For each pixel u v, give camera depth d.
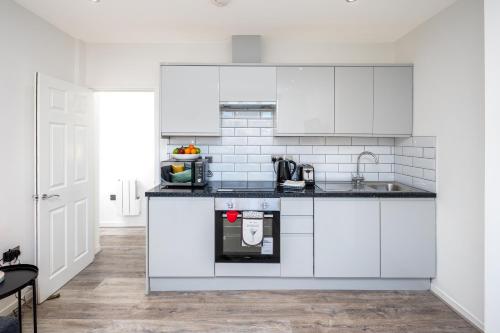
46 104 2.76
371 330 2.35
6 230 2.49
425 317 2.52
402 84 3.26
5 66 2.48
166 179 3.14
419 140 3.13
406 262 2.90
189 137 3.61
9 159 2.52
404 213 2.89
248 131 3.62
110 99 5.32
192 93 3.24
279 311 2.62
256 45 3.38
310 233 2.89
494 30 1.84
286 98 3.26
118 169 5.35
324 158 3.63
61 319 2.49
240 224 2.90
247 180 3.63
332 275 2.90
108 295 2.89
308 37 3.46
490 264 1.89
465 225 2.50
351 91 3.27
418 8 2.73
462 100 2.52
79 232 3.37
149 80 3.62
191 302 2.76
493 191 1.86
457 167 2.58
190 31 3.26
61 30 3.21
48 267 2.82
